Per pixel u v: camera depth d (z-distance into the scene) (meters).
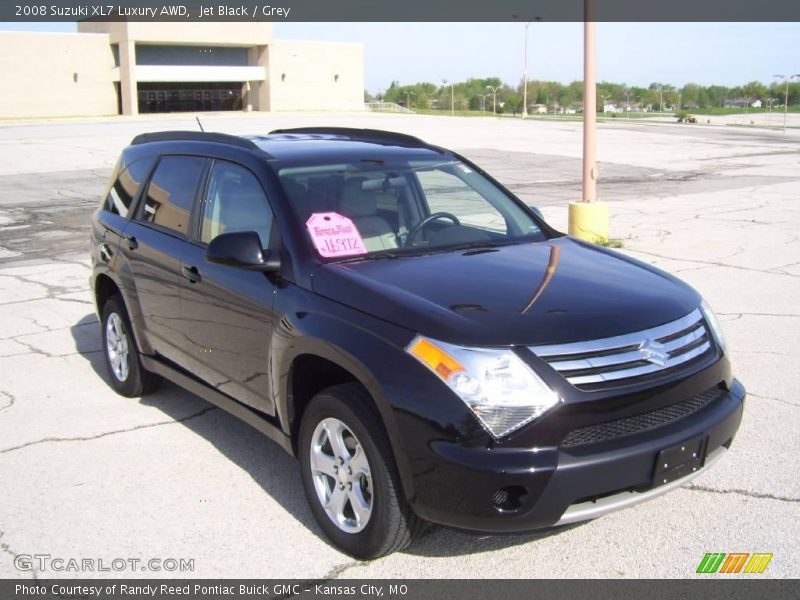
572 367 3.27
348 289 3.76
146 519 4.08
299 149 4.86
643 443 3.29
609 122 68.38
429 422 3.23
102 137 36.78
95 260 5.98
